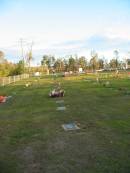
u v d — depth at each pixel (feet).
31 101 92.63
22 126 53.88
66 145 39.52
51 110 70.03
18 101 95.61
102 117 56.70
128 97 84.64
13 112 72.13
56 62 460.55
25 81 232.12
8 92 133.59
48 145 40.16
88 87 130.62
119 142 39.14
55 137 44.06
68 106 74.69
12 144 41.98
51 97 98.78
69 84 160.45
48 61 472.85
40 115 64.18
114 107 68.08
